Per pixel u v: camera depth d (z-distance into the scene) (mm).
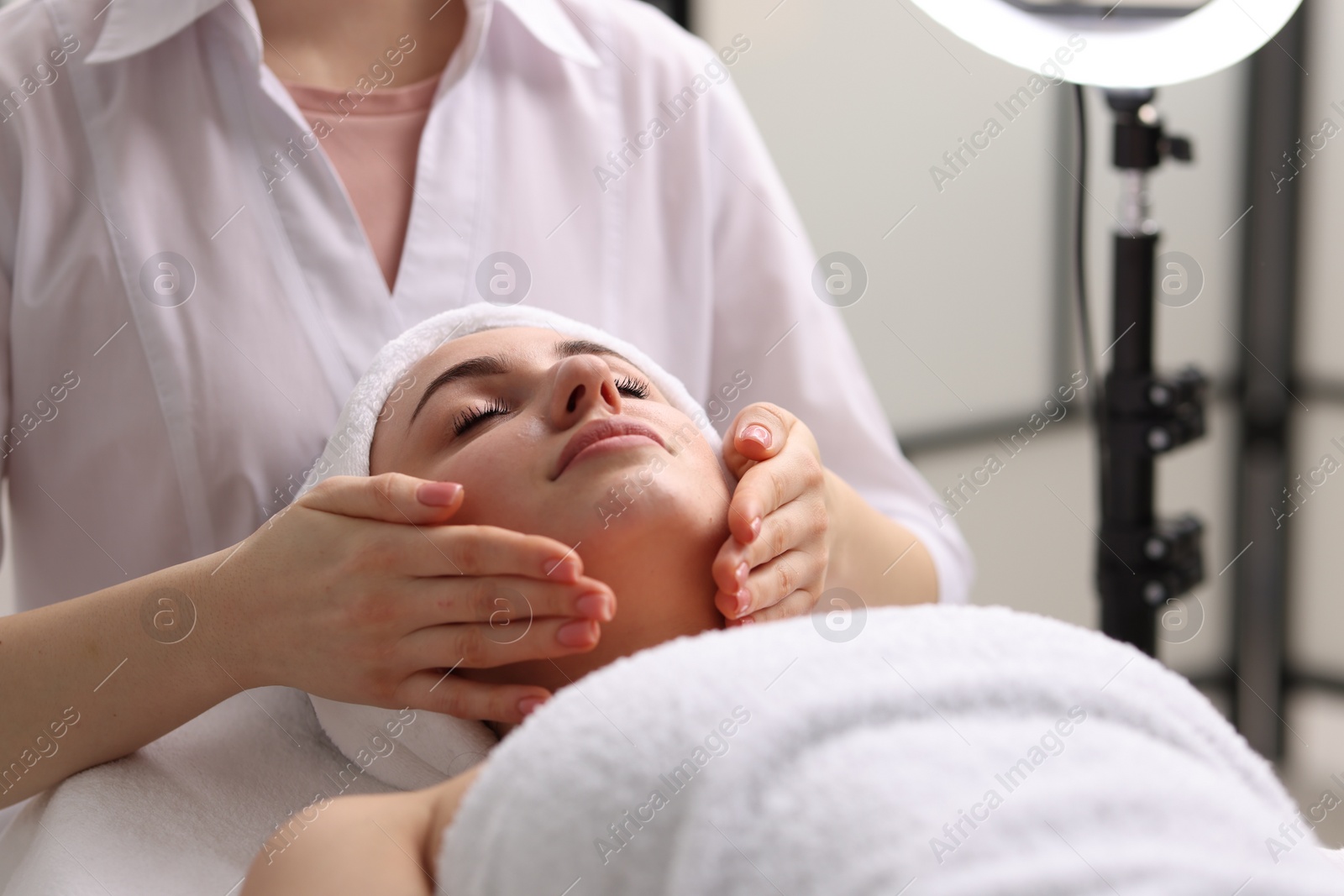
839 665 563
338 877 543
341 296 971
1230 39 967
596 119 1091
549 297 1043
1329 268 2064
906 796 489
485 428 800
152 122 955
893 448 1176
